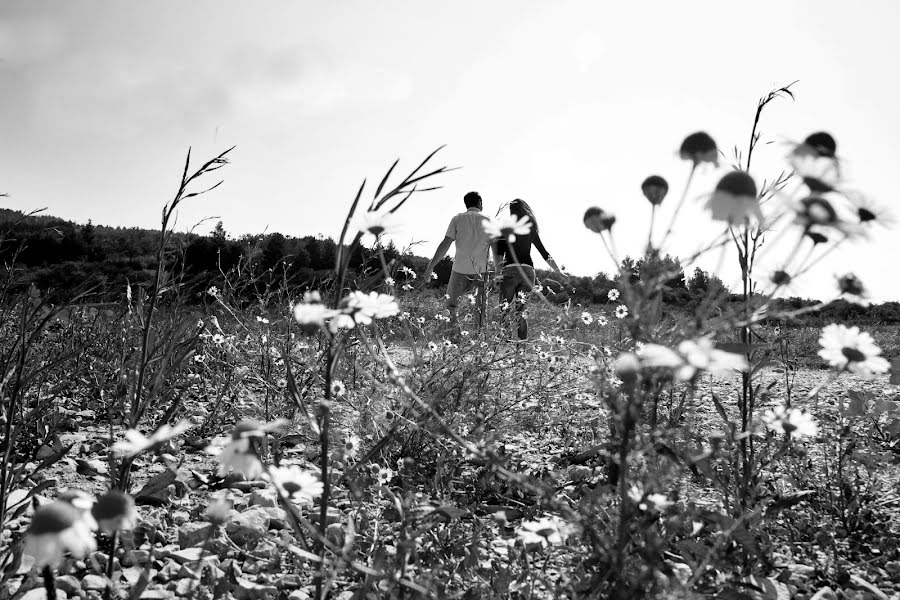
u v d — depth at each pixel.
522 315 4.37
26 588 1.67
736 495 2.10
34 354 3.23
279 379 3.75
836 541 2.43
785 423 1.96
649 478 1.52
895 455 3.36
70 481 2.69
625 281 1.33
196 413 3.67
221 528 2.23
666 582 1.55
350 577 1.92
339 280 1.48
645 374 1.28
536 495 2.65
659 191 1.41
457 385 3.24
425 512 1.83
